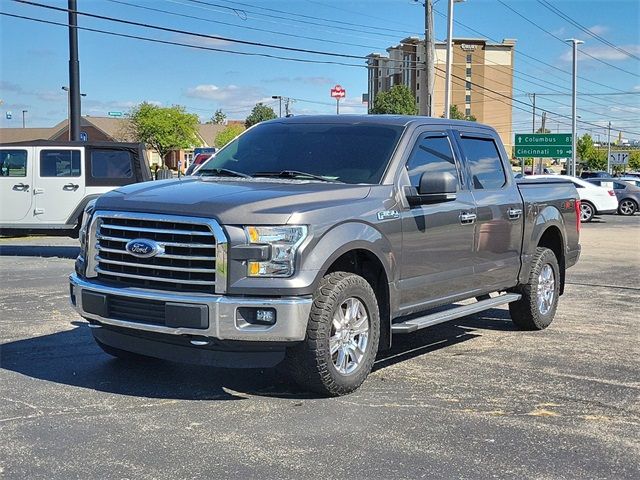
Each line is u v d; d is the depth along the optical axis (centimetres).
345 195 566
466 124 739
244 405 536
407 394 571
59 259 1430
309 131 674
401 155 626
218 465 427
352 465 431
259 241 504
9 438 465
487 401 558
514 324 834
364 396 562
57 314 859
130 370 624
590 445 472
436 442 471
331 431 486
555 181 891
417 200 614
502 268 746
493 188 745
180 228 516
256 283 502
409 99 5912
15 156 1425
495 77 10919
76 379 596
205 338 506
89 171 1427
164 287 522
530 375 635
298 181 596
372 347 574
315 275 517
